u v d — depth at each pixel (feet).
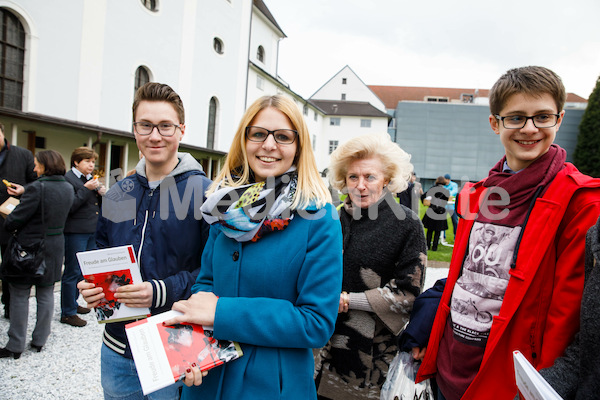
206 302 3.96
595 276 3.23
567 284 3.86
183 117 5.83
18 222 9.95
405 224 5.82
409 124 165.68
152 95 5.47
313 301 3.85
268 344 3.77
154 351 3.67
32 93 32.99
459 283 5.03
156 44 48.29
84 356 11.05
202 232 5.67
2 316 13.28
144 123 5.45
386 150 5.87
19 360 10.57
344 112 148.77
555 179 4.27
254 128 4.19
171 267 5.53
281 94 4.33
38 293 10.86
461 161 164.14
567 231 4.01
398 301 5.52
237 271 4.11
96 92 39.40
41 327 10.98
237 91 69.00
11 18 31.58
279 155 4.16
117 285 4.86
